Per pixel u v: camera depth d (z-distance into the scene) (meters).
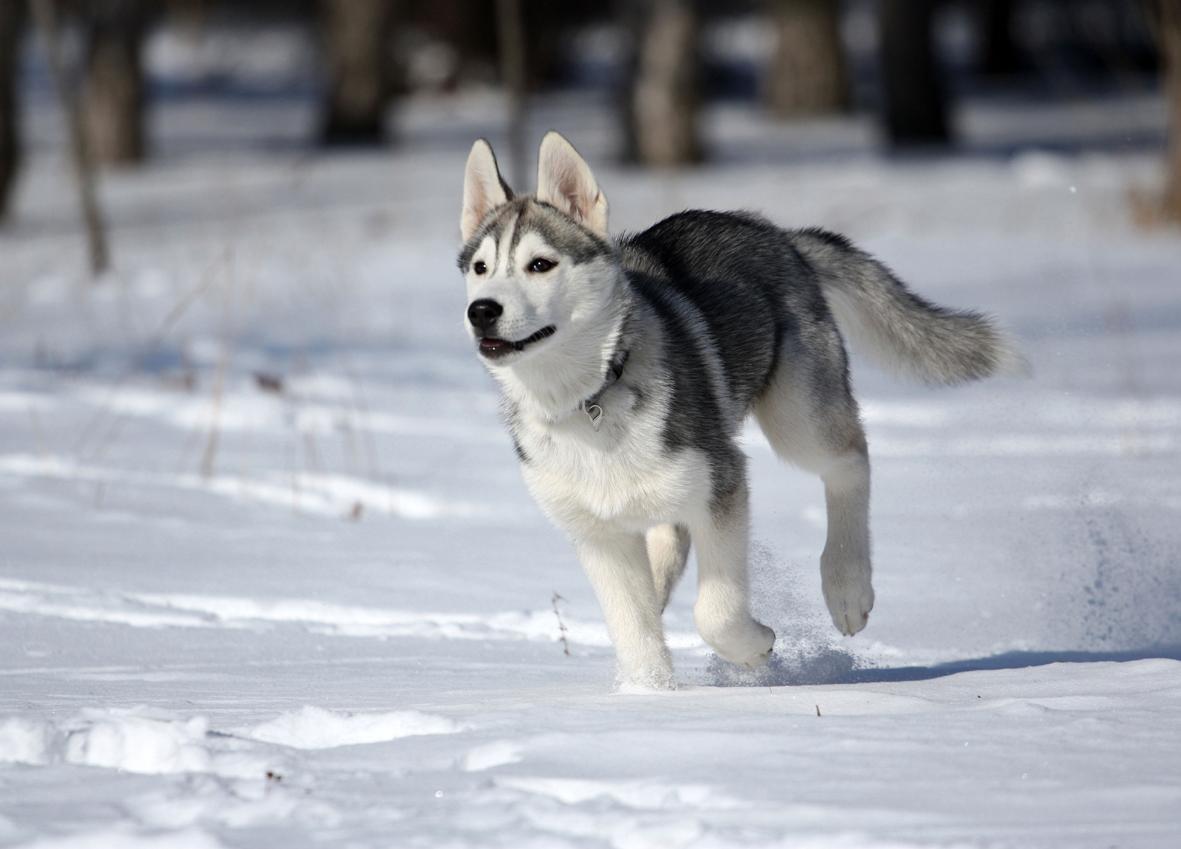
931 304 13.18
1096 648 10.77
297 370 23.81
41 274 33.97
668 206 40.28
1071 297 27.44
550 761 7.22
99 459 18.36
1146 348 23.39
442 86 91.44
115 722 7.74
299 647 11.12
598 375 9.84
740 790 6.67
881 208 41.16
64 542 14.26
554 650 11.16
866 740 7.40
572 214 10.16
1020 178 48.03
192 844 6.13
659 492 9.96
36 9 33.94
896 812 6.34
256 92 97.94
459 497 16.98
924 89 61.97
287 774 7.14
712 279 11.48
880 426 19.55
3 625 11.40
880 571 13.08
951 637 11.27
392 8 67.75
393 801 6.68
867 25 122.81
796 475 17.77
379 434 20.39
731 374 11.05
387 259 35.47
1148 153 54.16
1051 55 82.00
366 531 15.38
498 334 9.47
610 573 10.18
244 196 49.75
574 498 10.10
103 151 60.22
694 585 13.47
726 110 82.00
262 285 32.19
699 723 7.84
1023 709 7.95
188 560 13.80
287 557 14.09
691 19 54.62
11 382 22.70
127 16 60.00
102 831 6.24
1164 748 7.17
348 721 8.12
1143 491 15.19
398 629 11.77
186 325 28.14
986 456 17.41
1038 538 13.70
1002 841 5.94
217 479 17.53
